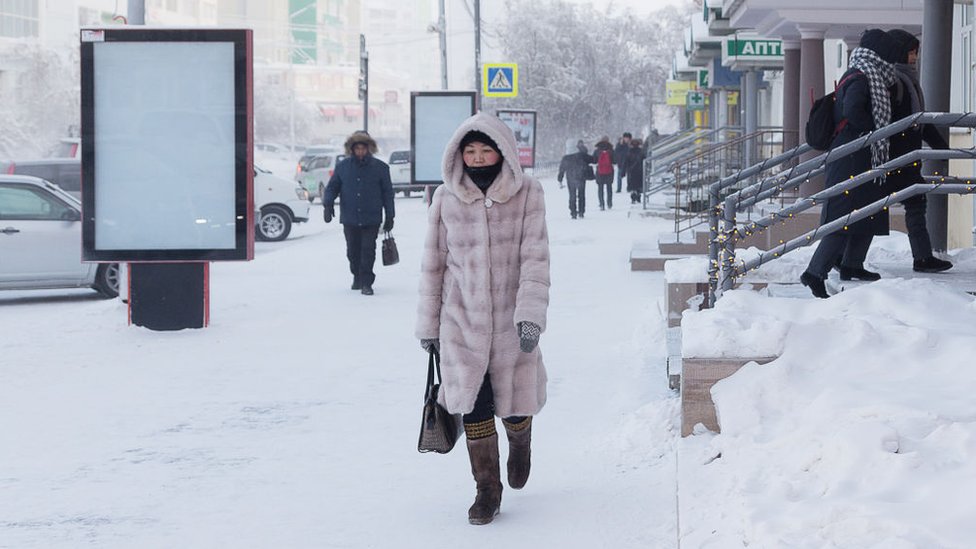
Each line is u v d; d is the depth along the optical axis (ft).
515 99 276.62
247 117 39.65
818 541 11.56
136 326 39.96
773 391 17.24
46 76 250.16
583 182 100.22
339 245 78.38
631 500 18.85
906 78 28.04
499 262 18.10
